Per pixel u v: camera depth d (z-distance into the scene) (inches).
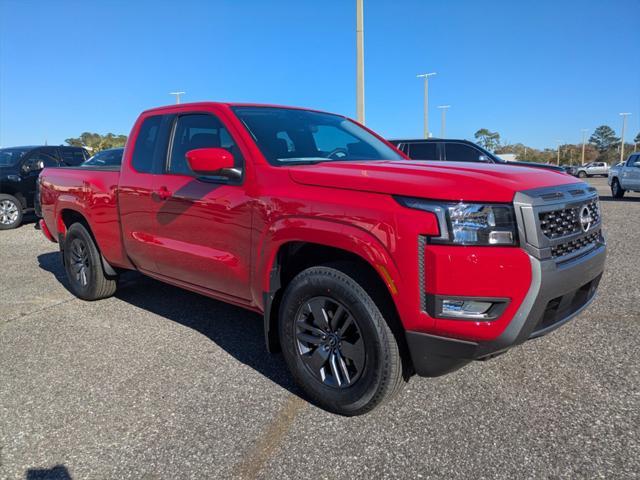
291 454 101.1
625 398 118.3
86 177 195.2
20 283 247.3
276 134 142.8
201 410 119.2
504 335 96.9
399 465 96.6
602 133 4493.1
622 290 204.5
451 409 115.8
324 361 116.0
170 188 152.9
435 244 96.2
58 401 125.0
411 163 128.2
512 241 96.0
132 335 169.3
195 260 146.6
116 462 100.3
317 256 124.6
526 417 111.7
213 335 168.1
